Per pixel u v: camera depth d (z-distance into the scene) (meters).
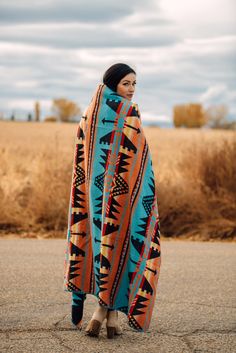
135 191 4.17
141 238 4.14
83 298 4.43
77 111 104.12
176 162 11.95
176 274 6.46
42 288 5.65
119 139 4.21
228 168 10.73
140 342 4.23
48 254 7.42
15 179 11.28
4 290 5.55
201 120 98.69
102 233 4.20
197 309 5.09
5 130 51.19
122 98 4.27
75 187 4.39
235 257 7.59
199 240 9.45
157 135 48.12
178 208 10.20
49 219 9.89
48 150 11.87
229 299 5.46
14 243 8.24
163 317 4.84
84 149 4.34
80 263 4.35
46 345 4.09
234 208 10.23
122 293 4.20
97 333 4.29
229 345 4.20
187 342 4.25
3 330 4.39
